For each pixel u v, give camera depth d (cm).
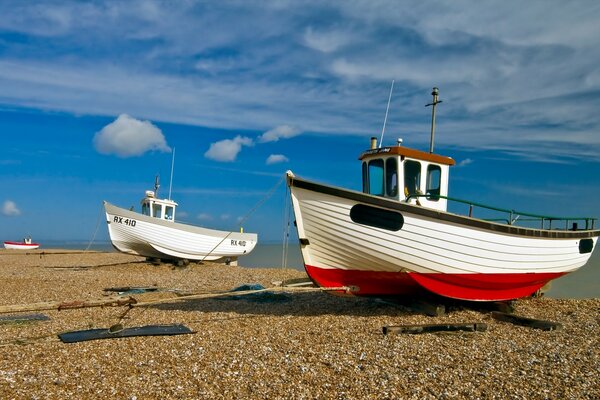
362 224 910
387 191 1033
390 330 832
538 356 705
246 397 530
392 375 605
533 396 541
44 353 689
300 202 934
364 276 989
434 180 1080
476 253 977
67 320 952
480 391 554
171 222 2292
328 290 987
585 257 1286
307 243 954
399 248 922
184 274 2038
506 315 980
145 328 858
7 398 515
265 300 1238
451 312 1041
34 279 1688
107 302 875
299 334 831
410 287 1011
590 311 1090
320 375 605
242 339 790
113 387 554
